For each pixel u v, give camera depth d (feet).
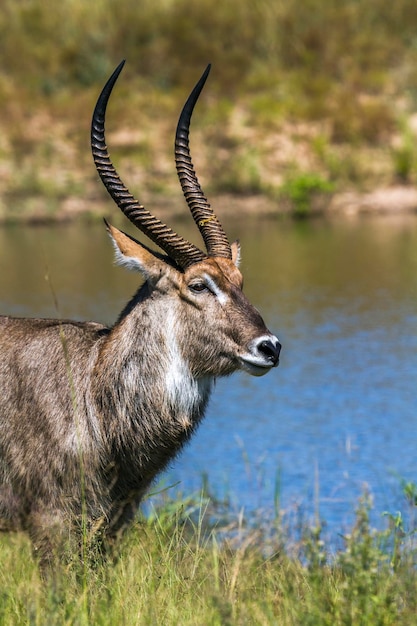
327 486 54.03
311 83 160.35
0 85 159.84
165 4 180.86
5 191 136.87
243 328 36.60
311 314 88.12
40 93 161.89
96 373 36.78
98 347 37.35
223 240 39.17
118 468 36.96
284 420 64.44
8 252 114.42
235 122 149.79
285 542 45.32
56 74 166.81
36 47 173.47
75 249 115.65
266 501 52.06
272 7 181.78
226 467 57.31
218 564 38.75
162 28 173.17
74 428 36.04
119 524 37.78
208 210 39.58
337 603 31.53
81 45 171.22
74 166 141.59
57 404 36.24
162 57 167.94
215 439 61.77
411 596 32.60
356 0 186.60
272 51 173.58
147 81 165.48
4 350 37.52
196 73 164.66
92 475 36.27
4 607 32.68
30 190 136.67
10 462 36.50
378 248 113.39
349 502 51.65
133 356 36.94
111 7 180.55
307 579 35.29
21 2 186.70
